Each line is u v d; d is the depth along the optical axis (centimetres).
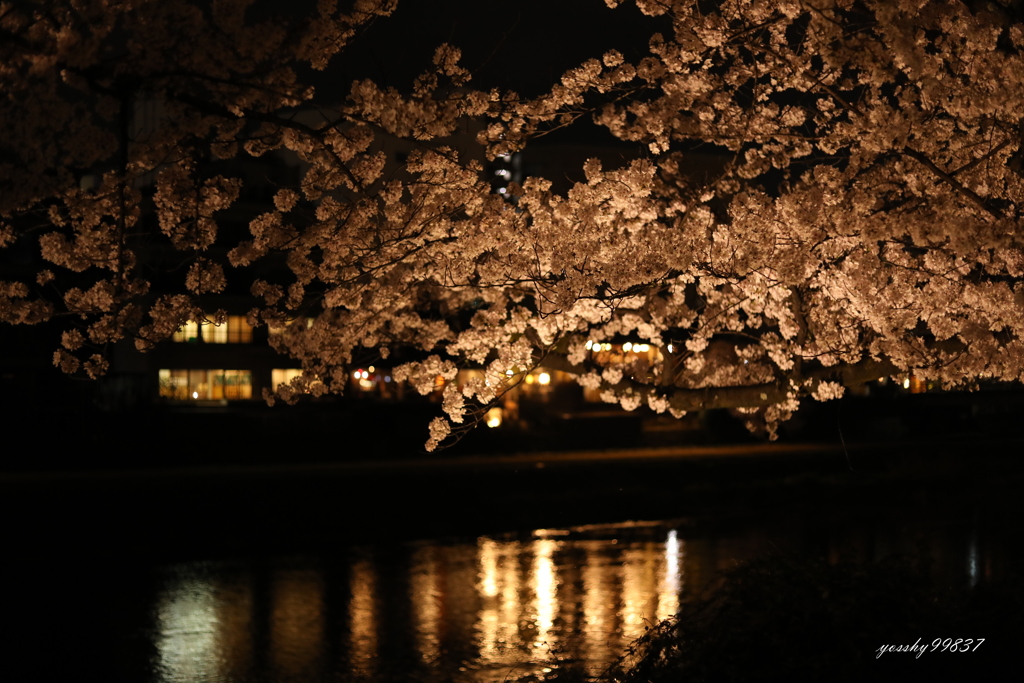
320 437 3556
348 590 2138
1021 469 3612
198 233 834
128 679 1525
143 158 766
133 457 3191
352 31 783
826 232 809
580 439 3881
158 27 696
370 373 4159
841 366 890
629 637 1680
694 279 965
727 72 927
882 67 816
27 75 687
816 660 890
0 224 816
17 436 3177
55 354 834
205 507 2612
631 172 895
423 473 2995
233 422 3494
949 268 791
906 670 855
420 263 956
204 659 1623
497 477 3045
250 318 942
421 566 2392
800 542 2619
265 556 2489
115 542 2445
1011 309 744
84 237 828
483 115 892
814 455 3625
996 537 2480
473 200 888
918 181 846
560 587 2136
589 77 909
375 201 786
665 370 1002
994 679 836
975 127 821
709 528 2872
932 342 847
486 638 1714
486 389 950
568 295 845
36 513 2441
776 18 834
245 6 704
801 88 897
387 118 788
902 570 1023
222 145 797
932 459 3666
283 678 1516
